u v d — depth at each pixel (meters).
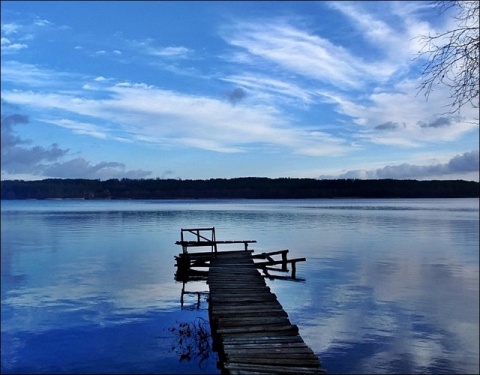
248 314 11.16
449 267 25.12
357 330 13.26
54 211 109.06
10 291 18.73
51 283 20.69
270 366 8.00
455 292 18.44
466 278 21.70
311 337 12.61
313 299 17.30
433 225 57.81
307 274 23.19
